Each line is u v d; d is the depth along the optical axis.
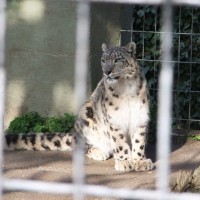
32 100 12.12
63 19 11.87
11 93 12.10
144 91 10.18
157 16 13.60
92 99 10.96
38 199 8.05
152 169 10.09
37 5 11.91
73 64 11.95
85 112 10.92
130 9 13.59
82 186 4.09
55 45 11.95
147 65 13.62
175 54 13.69
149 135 11.88
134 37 13.71
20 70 12.05
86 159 10.88
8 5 11.92
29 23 11.95
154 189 8.58
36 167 9.95
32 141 11.14
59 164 10.20
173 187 8.41
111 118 10.16
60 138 11.20
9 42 11.98
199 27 13.58
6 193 8.24
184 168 10.04
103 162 10.70
